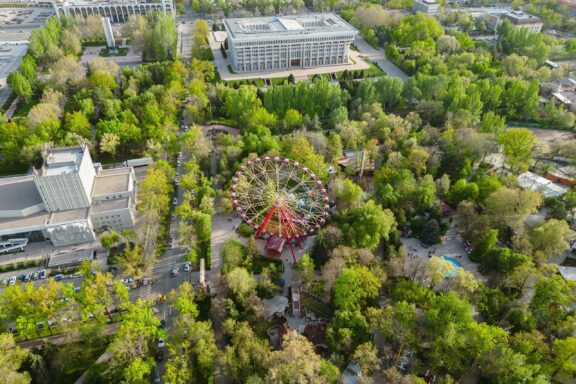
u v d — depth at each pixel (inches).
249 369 5629.9
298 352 5344.5
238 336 5905.5
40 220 7854.3
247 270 7322.8
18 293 6156.5
